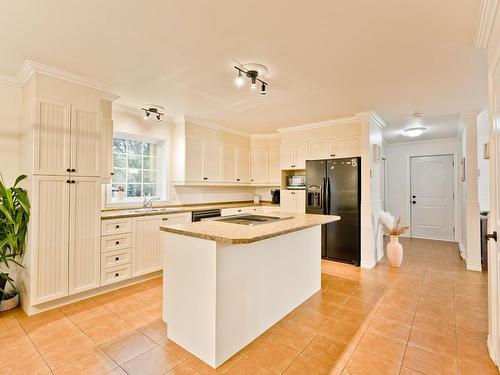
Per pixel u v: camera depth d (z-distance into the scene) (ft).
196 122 14.85
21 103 9.26
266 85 9.67
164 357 6.29
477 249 12.85
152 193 14.64
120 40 6.81
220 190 17.88
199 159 15.07
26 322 7.80
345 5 5.44
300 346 6.74
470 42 6.81
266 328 7.50
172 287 7.02
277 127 16.48
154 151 14.75
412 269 12.99
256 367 5.95
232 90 10.22
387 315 8.33
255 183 18.67
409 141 21.02
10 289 9.21
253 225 7.61
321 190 14.62
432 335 7.20
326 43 6.89
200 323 6.26
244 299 6.76
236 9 5.58
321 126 15.11
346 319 8.09
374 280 11.44
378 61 7.87
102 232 9.79
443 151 19.89
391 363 6.07
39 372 5.73
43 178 8.27
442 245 18.33
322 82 9.42
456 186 19.44
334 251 14.26
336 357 6.30
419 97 10.95
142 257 11.17
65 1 5.35
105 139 10.32
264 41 6.82
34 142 8.09
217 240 5.80
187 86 9.85
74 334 7.20
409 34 6.48
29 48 7.23
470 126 13.03
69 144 8.82
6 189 8.29
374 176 14.08
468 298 9.57
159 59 7.80
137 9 5.60
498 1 4.77
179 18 5.90
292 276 8.75
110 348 6.61
